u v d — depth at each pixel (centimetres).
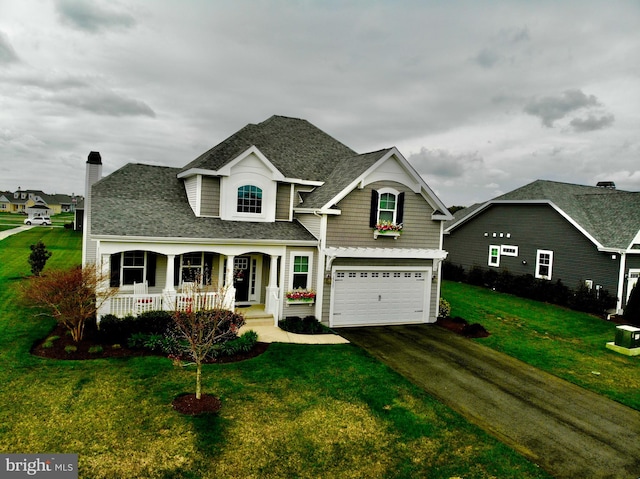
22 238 4156
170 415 864
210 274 1733
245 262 1797
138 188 1764
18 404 874
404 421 914
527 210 2605
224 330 1307
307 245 1672
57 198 13450
